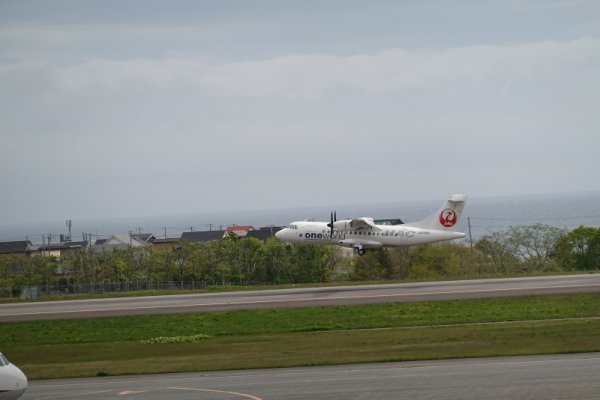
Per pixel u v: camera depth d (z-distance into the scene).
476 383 33.12
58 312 67.50
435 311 59.41
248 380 36.59
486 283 74.25
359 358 41.81
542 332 48.34
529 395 30.45
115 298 77.19
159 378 38.59
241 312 62.75
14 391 30.38
